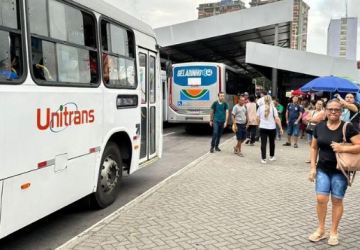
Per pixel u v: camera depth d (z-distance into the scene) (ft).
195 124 68.69
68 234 18.44
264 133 37.83
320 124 17.37
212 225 19.20
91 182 19.92
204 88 65.57
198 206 22.40
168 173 33.32
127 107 24.00
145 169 35.01
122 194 25.75
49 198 16.08
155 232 18.07
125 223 19.22
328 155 17.03
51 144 16.10
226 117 45.37
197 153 45.52
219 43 99.35
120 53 23.18
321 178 17.29
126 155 24.81
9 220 13.76
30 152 14.74
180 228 18.67
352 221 20.34
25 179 14.49
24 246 16.93
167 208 21.89
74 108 17.92
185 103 66.33
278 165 37.01
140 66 27.04
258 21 77.61
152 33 29.04
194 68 65.87
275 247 16.66
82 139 18.69
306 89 49.49
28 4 14.88
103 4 21.13
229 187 27.32
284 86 111.86
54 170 16.37
